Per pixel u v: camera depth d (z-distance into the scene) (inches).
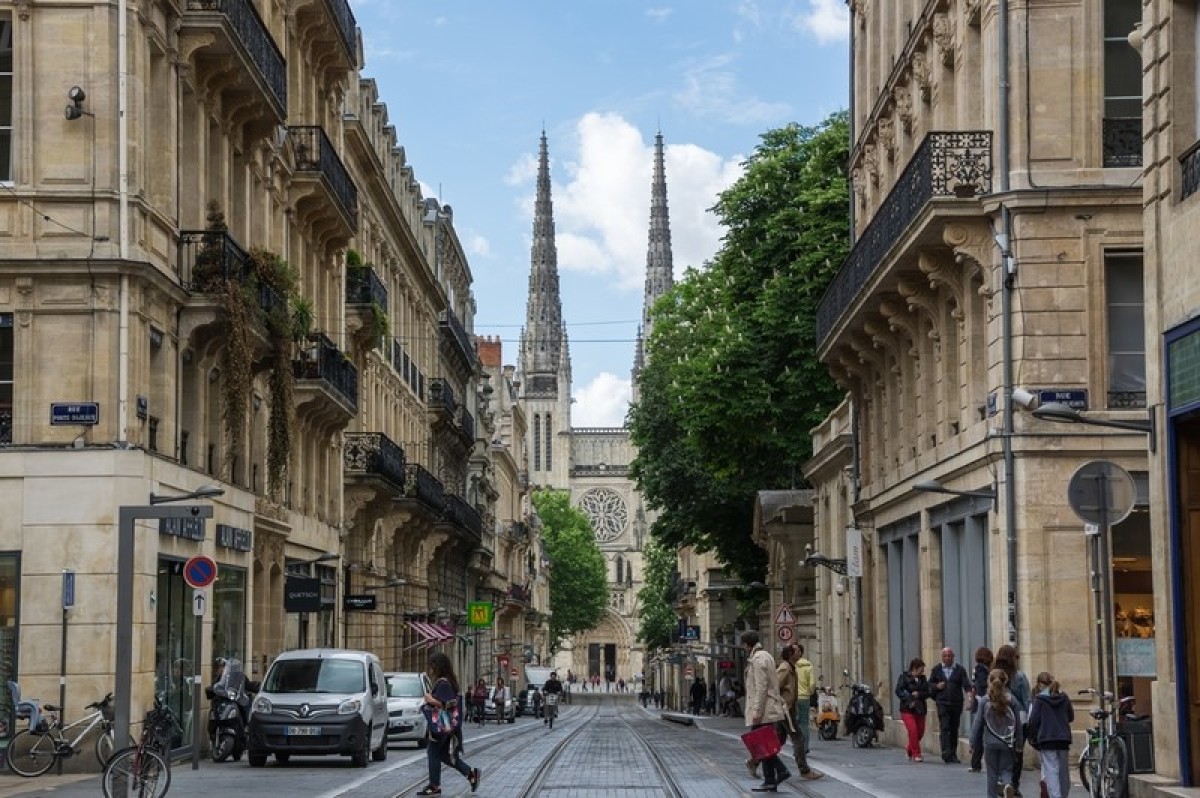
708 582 3996.1
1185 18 864.9
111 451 1227.9
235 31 1393.9
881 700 1795.0
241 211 1590.8
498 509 5251.0
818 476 2327.8
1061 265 1217.4
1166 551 868.6
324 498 2025.1
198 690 1350.9
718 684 3708.2
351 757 1380.4
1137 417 1201.4
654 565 6033.5
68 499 1226.6
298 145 1841.8
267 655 1708.9
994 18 1253.1
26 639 1221.7
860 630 1935.3
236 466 1594.5
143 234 1275.8
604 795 1045.2
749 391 2391.7
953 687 1302.9
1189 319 838.5
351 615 2299.5
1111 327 1220.5
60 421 1231.5
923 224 1268.5
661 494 2883.9
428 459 3346.5
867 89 1935.3
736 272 2476.6
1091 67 1227.2
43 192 1232.8
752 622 3218.5
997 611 1238.9
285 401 1544.0
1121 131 1226.0
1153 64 886.4
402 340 2933.1
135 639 1240.8
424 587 3115.2
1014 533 1208.2
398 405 2859.3
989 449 1238.3
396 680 1868.8
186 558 1379.2
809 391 2375.7
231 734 1391.5
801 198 2400.3
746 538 2886.3
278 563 1760.6
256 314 1451.8
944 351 1441.9
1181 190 864.3
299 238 1883.6
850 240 2049.7
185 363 1440.7
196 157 1421.0
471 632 4101.9
